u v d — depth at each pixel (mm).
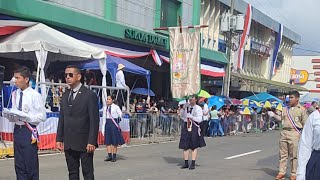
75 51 14625
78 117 6379
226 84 28219
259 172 10688
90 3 19297
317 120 4848
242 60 33031
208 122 21922
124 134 15945
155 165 11359
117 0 20906
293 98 9539
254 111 28609
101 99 15328
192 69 20234
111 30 19656
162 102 22344
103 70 15562
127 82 22734
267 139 21062
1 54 15633
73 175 6531
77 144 6371
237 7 34438
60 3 17453
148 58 23562
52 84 13109
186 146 10938
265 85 37156
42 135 12578
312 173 4828
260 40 40844
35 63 16109
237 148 16344
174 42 20719
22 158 6578
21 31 14844
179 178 9570
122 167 10852
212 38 31328
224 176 9961
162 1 24922
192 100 10953
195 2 28125
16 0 14906
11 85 11414
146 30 23344
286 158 9766
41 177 9156
